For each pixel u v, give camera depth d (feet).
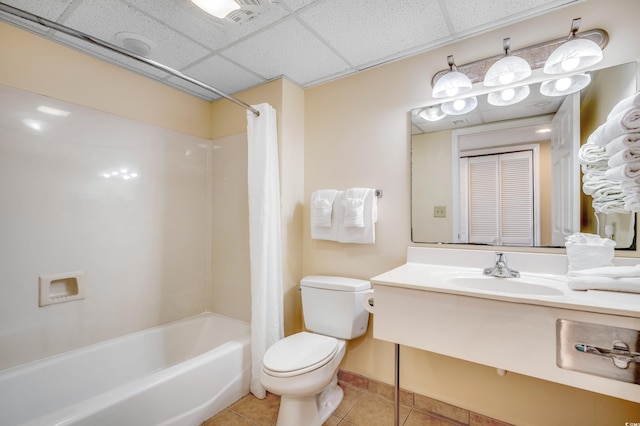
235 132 7.52
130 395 4.07
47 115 5.14
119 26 4.90
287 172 6.74
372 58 5.89
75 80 5.49
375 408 5.49
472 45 5.16
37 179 5.01
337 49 5.58
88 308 5.62
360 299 5.61
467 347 3.48
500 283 4.34
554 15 4.48
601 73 4.17
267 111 6.13
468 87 4.87
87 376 5.37
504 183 4.87
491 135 4.98
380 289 4.09
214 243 7.89
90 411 3.70
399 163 5.86
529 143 4.67
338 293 5.67
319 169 6.95
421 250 5.49
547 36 4.53
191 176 7.57
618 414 3.93
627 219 3.97
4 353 4.66
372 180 6.18
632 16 4.00
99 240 5.80
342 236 6.20
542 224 4.55
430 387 5.34
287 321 6.69
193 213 7.60
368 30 5.01
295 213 6.93
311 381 4.41
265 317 5.92
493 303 3.32
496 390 4.75
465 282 4.51
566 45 3.92
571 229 4.32
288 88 6.79
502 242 4.86
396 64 5.94
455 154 5.30
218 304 7.72
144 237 6.55
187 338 7.00
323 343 5.14
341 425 5.02
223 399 5.38
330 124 6.81
